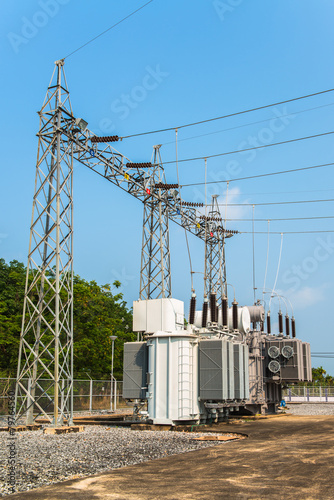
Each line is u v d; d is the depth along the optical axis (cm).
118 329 6369
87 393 3747
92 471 1099
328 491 884
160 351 2131
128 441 1642
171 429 2048
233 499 820
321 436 1855
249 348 3198
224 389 2112
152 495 846
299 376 3341
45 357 4350
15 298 4756
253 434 1933
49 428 1931
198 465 1158
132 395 2209
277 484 944
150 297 2969
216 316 2469
